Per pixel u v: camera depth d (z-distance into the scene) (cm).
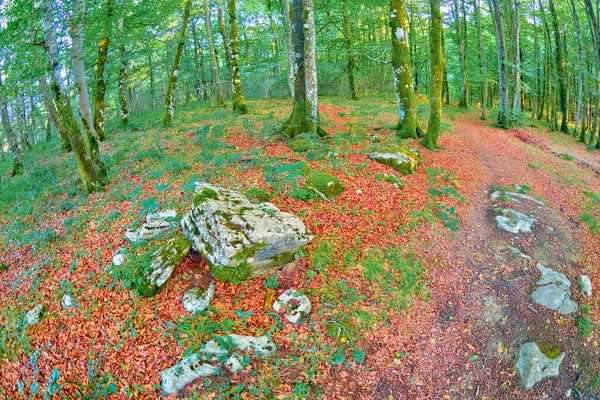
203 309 555
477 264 729
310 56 1163
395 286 639
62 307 585
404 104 1377
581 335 609
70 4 904
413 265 687
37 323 565
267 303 577
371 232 763
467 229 838
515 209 947
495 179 1177
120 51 1794
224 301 575
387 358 530
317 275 634
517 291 670
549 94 2691
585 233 893
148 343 511
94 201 930
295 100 1233
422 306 616
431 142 1314
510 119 2117
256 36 3119
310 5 1132
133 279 585
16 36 829
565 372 559
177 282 601
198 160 1073
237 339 511
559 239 836
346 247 706
